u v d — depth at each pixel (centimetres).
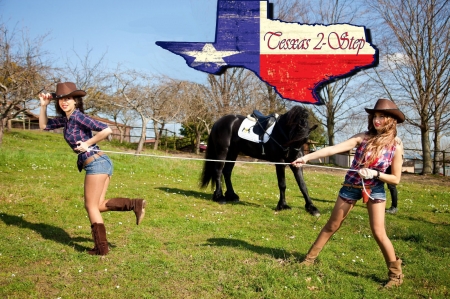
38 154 1355
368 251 541
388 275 426
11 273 402
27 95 1817
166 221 648
